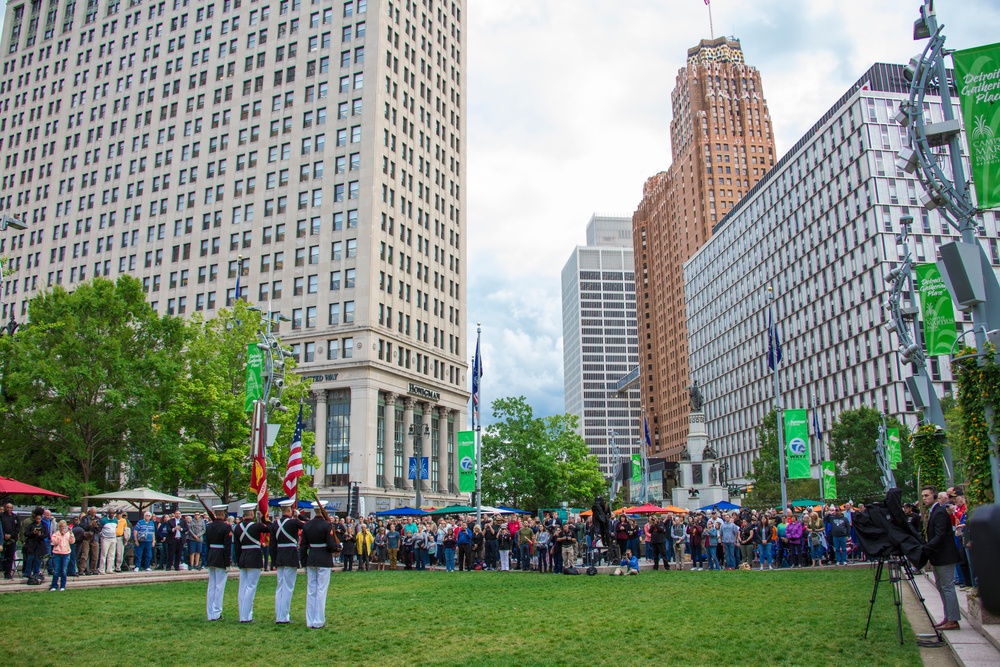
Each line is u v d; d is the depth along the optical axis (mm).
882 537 11883
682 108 190750
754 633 13062
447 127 98375
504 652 11773
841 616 14922
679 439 188125
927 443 25703
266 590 23875
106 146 97938
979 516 2613
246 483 48812
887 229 99062
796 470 41719
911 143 16078
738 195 175750
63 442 44625
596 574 28797
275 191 85625
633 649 11812
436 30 98250
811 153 117375
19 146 105375
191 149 91812
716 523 34031
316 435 77000
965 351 14688
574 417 82500
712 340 159375
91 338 44562
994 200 14039
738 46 186500
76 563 27078
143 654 12117
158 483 45906
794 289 122812
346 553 35219
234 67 91812
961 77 14555
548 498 76062
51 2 108875
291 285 82312
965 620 13172
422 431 86000
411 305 85875
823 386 113125
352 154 82688
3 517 26781
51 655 12109
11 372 42812
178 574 29469
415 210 88625
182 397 46344
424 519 49906
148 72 97562
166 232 90812
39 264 99000
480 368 45031
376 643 12859
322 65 86875
